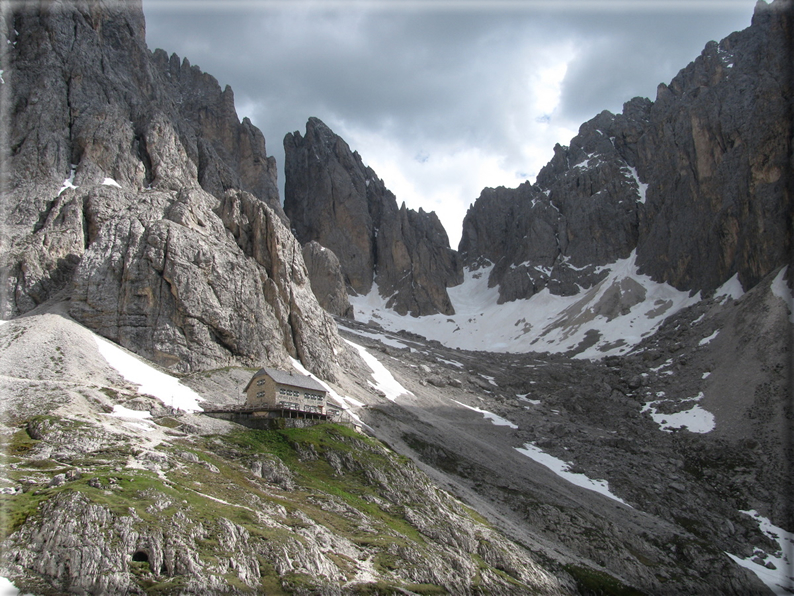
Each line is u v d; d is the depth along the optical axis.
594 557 72.75
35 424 58.03
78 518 39.28
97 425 60.78
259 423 74.12
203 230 110.12
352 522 56.22
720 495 97.06
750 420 113.12
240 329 99.75
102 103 138.88
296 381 81.31
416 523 62.06
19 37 139.50
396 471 71.50
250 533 44.25
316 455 69.31
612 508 85.38
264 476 60.78
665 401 131.38
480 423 115.62
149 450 56.56
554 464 100.00
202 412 76.50
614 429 122.25
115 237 100.25
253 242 117.88
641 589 68.81
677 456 108.56
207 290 98.69
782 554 82.56
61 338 83.62
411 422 104.44
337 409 90.06
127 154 130.50
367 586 44.50
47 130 125.56
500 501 81.12
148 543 39.44
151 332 91.12
